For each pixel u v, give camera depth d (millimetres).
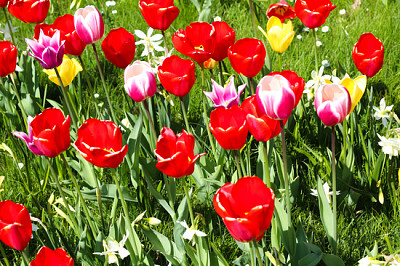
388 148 2555
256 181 1514
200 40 2572
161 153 1829
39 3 2986
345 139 2711
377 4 4707
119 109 3678
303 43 4305
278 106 1679
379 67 2541
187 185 2986
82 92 3951
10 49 2678
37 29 2693
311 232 2494
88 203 2885
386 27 4285
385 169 2791
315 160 2842
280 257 2037
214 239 2600
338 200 2736
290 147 3129
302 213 2691
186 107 3209
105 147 1928
